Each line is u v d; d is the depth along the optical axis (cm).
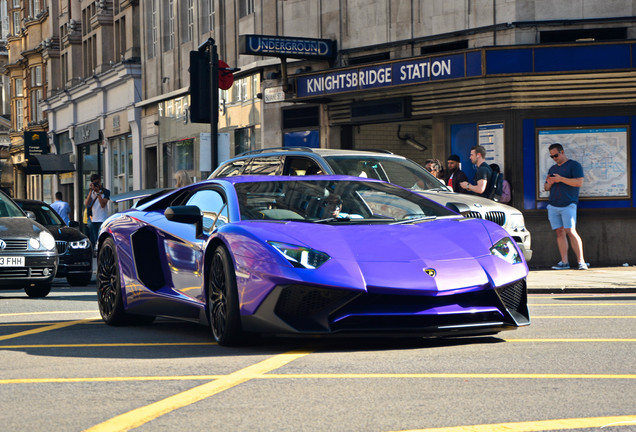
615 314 977
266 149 1374
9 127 7375
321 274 673
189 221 783
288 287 677
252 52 2192
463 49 1916
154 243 877
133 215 923
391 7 2202
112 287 930
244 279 704
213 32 2988
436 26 2100
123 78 3728
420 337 775
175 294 830
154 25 3556
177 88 3322
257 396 528
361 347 722
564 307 1067
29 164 3550
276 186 821
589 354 677
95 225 2222
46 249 1390
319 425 454
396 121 2175
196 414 482
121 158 3903
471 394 526
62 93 4484
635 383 558
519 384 556
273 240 703
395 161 1362
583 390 536
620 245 1914
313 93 2228
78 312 1103
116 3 4016
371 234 723
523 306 735
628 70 1864
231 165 1402
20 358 697
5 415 489
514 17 1942
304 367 628
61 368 643
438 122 2055
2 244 1355
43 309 1149
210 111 1539
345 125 2334
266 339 776
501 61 1888
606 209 1909
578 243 1783
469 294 695
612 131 1897
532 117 1916
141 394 539
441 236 734
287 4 2486
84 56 4494
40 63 5459
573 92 1889
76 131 4444
